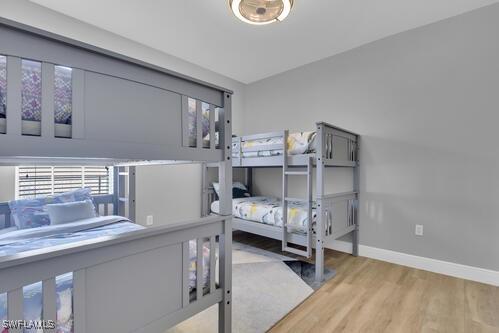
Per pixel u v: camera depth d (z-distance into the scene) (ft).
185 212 11.77
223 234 4.42
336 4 7.41
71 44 2.72
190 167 12.00
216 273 4.53
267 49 10.29
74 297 2.73
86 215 7.54
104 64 3.02
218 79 12.94
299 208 8.82
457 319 5.69
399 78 9.11
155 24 8.60
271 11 6.71
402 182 9.04
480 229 7.63
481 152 7.64
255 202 10.85
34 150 2.54
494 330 5.32
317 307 6.14
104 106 3.05
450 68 8.14
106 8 7.76
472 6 7.58
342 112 10.52
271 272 8.16
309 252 7.88
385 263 9.07
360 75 10.03
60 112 2.77
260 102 13.61
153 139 3.54
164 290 3.59
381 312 5.94
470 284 7.41
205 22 8.42
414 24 8.52
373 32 9.00
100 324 2.94
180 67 11.30
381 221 9.46
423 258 8.54
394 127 9.22
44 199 7.56
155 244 3.45
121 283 3.13
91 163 6.21
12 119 2.42
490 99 7.51
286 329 5.30
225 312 4.42
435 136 8.41
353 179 10.04
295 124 12.16
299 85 11.99
